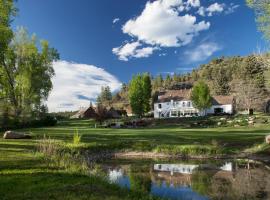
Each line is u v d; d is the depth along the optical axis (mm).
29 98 54500
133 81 93250
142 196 12719
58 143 29406
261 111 93062
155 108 106750
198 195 14875
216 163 24891
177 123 67312
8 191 11258
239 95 98062
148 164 24734
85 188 12227
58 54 57281
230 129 49812
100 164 24562
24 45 54250
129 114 145875
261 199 14047
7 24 36094
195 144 31312
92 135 38906
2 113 52969
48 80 57000
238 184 17047
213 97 102938
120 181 18016
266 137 29844
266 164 23891
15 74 53594
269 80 56750
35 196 10680
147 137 36594
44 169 15719
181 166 23719
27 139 32562
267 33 32625
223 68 184250
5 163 17172
